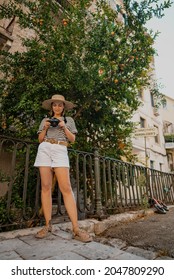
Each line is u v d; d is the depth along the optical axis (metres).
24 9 6.62
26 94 4.38
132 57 4.36
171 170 17.78
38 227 2.58
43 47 4.55
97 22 5.15
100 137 5.51
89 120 5.45
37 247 1.91
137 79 4.90
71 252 1.78
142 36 4.29
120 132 5.52
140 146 12.15
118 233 2.59
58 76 4.38
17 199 3.12
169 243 2.07
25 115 4.88
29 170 3.95
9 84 5.05
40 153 2.36
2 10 4.86
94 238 2.46
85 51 4.66
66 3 5.05
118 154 5.57
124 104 5.41
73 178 4.61
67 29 4.46
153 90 6.13
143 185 4.75
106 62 4.38
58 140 2.42
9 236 2.23
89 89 4.37
